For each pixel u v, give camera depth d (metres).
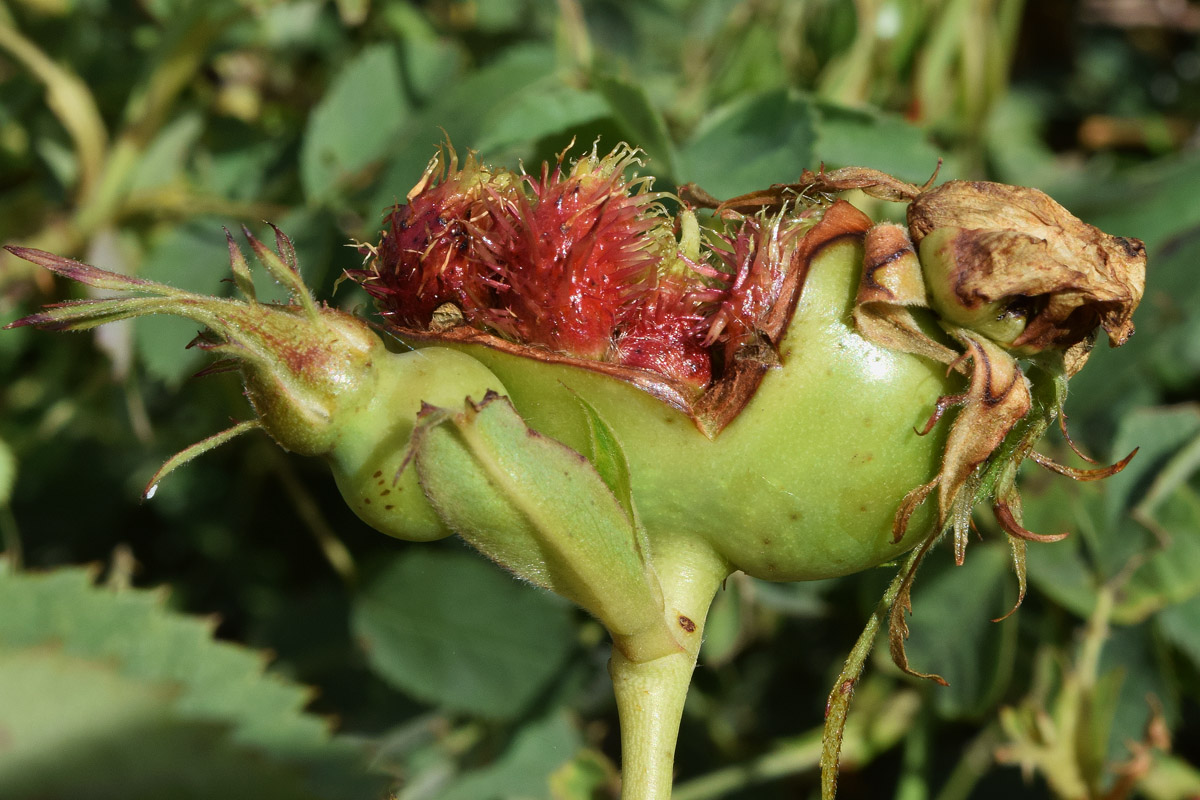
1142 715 0.20
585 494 0.15
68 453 0.26
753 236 0.15
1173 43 0.30
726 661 0.23
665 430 0.15
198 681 0.16
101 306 0.15
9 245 0.15
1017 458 0.15
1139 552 0.20
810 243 0.15
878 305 0.15
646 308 0.16
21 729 0.15
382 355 0.15
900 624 0.15
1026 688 0.21
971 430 0.15
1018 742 0.20
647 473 0.15
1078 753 0.19
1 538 0.25
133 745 0.15
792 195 0.16
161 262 0.21
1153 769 0.20
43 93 0.23
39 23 0.23
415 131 0.20
